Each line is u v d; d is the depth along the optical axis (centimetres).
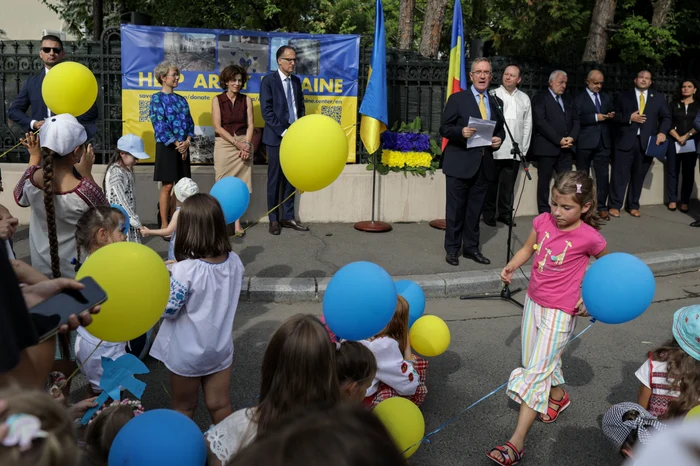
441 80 937
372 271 283
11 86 849
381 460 101
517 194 957
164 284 253
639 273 321
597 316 335
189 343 333
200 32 851
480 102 720
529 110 883
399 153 884
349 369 277
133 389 280
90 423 248
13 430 119
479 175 721
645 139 971
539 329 382
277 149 789
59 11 1450
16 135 857
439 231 862
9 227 350
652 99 968
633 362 523
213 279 332
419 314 420
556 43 1136
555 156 912
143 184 829
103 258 240
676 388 299
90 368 370
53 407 129
